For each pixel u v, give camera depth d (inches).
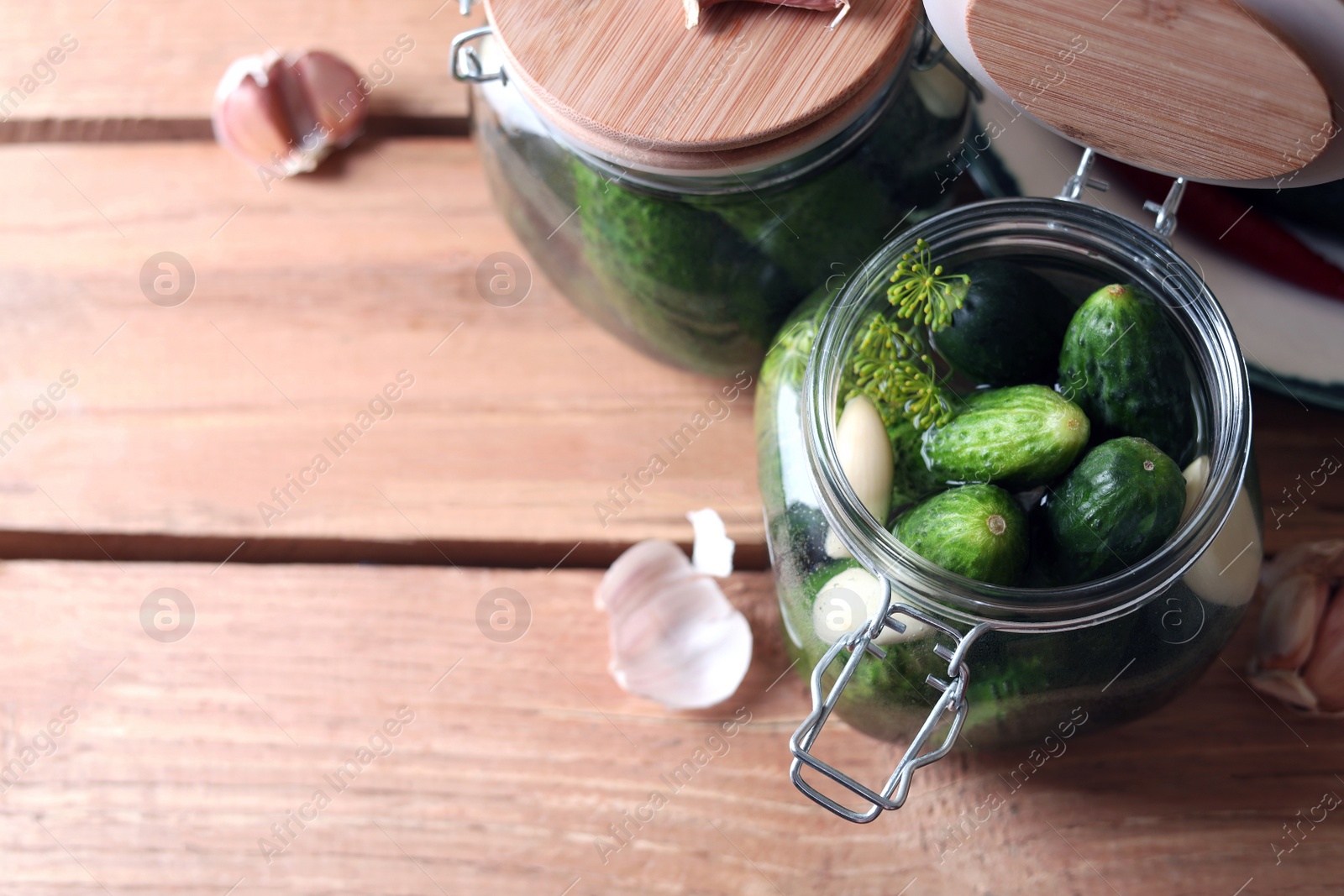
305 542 24.0
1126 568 18.2
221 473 24.2
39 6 25.8
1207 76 17.9
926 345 19.5
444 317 24.6
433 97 25.2
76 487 24.3
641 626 23.0
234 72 24.5
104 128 25.5
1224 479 17.9
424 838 22.9
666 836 22.7
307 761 23.3
